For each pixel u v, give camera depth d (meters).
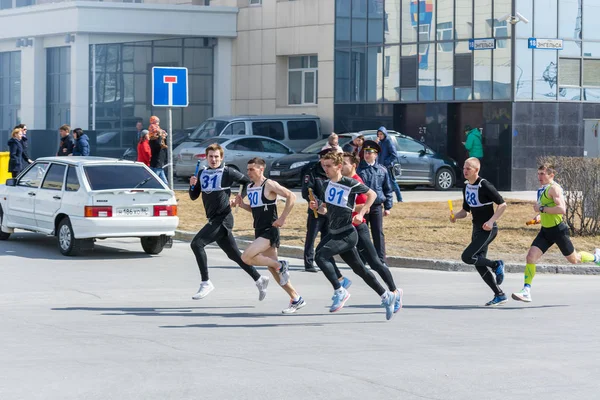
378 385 10.67
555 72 43.34
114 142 54.72
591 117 44.16
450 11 44.88
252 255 15.98
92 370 11.40
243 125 47.78
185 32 55.00
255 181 16.20
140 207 23.33
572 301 17.73
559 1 43.31
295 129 49.50
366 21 48.53
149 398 10.06
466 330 14.48
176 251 25.12
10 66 60.31
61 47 56.62
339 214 15.08
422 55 46.19
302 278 20.72
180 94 29.08
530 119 42.97
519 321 15.36
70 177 23.75
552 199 17.25
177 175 44.47
